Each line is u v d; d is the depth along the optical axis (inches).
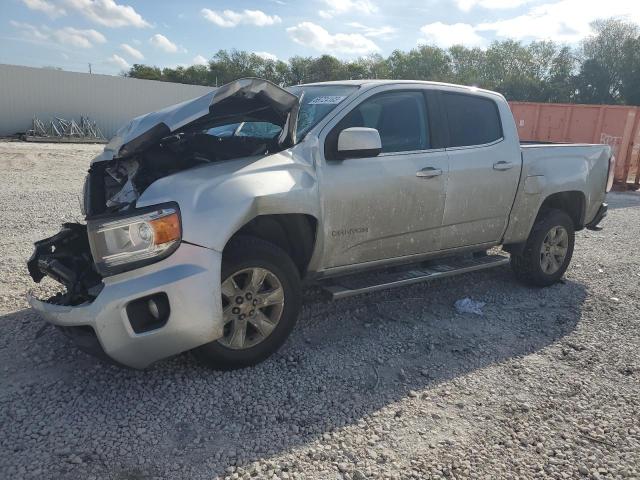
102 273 122.2
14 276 203.6
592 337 173.8
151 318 123.6
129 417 119.5
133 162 146.6
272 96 141.7
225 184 130.7
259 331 141.0
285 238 149.9
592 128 591.2
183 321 122.0
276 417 121.9
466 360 154.2
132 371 138.7
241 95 139.4
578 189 218.8
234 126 183.3
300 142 150.2
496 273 238.7
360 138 146.7
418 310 191.2
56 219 306.3
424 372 145.3
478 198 186.9
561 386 141.6
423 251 179.3
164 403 125.3
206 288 123.3
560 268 221.6
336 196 150.8
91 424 116.6
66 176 505.0
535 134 635.5
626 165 574.6
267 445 112.1
